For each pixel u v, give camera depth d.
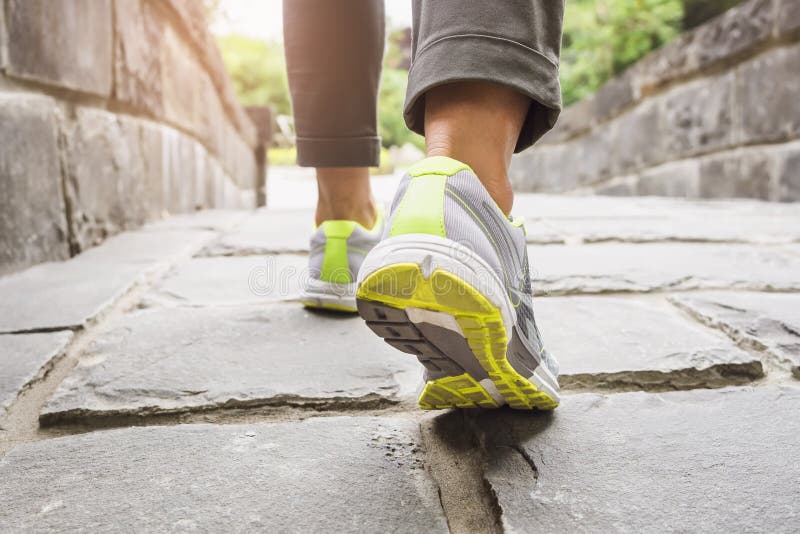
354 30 1.25
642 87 6.00
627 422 0.90
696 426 0.88
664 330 1.30
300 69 1.28
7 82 1.82
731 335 1.28
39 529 0.68
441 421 0.95
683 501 0.71
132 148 2.95
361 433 0.90
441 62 0.77
